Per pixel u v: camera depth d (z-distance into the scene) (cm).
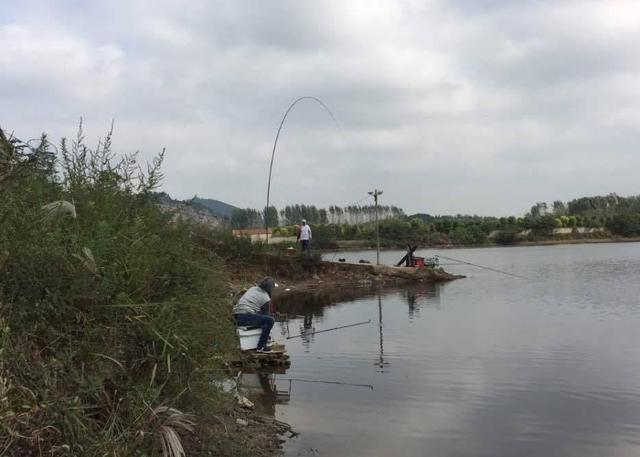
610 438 611
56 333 348
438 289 2308
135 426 356
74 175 522
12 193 377
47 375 314
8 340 311
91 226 443
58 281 359
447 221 7281
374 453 566
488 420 666
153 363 414
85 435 312
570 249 5938
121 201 524
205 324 480
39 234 369
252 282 2030
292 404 725
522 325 1363
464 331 1286
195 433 450
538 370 909
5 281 342
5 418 284
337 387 807
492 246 7044
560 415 686
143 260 429
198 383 446
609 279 2564
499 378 859
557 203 10538
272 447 566
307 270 2509
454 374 886
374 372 897
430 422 658
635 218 8056
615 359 983
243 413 661
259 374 884
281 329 1352
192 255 570
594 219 8250
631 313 1538
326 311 1694
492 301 1872
